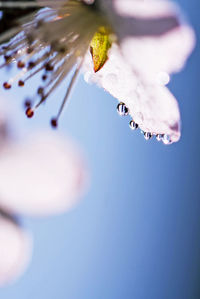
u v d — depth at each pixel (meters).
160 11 0.09
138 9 0.09
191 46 0.09
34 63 0.09
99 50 0.09
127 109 0.09
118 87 0.09
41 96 0.09
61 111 0.09
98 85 0.10
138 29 0.09
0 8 0.09
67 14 0.09
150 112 0.09
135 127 0.09
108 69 0.09
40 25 0.09
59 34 0.09
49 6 0.09
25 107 0.09
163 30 0.09
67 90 0.09
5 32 0.09
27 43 0.09
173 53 0.09
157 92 0.09
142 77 0.09
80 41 0.09
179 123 0.09
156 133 0.09
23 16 0.09
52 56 0.09
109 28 0.09
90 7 0.09
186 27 0.09
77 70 0.09
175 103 0.09
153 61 0.09
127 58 0.09
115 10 0.09
